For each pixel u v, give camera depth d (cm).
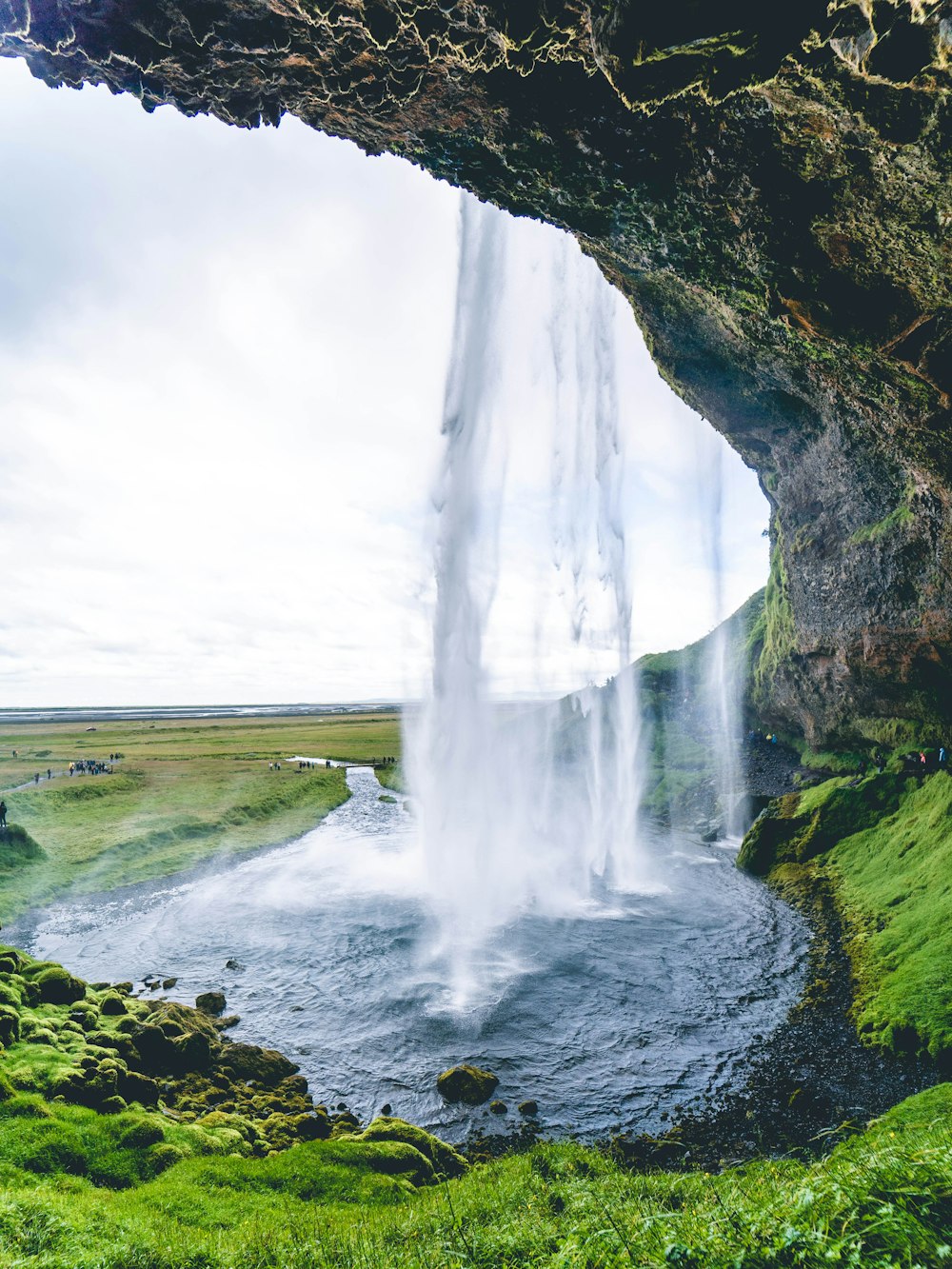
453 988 2520
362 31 1145
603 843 4569
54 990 2111
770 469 4347
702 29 816
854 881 3159
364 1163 1450
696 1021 2217
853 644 3738
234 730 16788
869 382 1795
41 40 1212
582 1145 1617
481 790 4625
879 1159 634
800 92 1081
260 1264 994
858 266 1416
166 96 1359
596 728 6781
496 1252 867
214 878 4047
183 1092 1802
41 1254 930
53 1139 1344
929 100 969
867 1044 1966
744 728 6166
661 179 1512
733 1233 588
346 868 4247
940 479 2095
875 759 4150
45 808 5097
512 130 1494
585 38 1004
